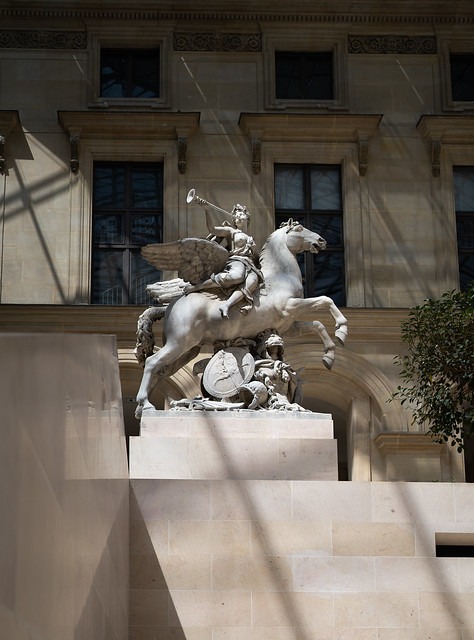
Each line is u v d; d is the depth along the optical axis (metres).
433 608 11.14
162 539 11.29
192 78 25.12
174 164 24.59
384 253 24.34
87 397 7.44
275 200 24.84
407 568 11.30
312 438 12.92
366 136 24.80
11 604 4.47
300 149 24.84
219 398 13.36
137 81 25.28
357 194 24.66
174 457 12.78
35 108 24.62
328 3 25.34
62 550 5.95
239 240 14.02
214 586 11.16
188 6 25.27
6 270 23.64
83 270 23.80
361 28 25.50
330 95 25.52
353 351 23.45
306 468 12.78
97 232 24.41
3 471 4.37
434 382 17.00
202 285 13.75
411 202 24.69
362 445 23.27
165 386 23.09
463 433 16.84
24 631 4.71
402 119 25.19
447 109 25.17
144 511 11.36
